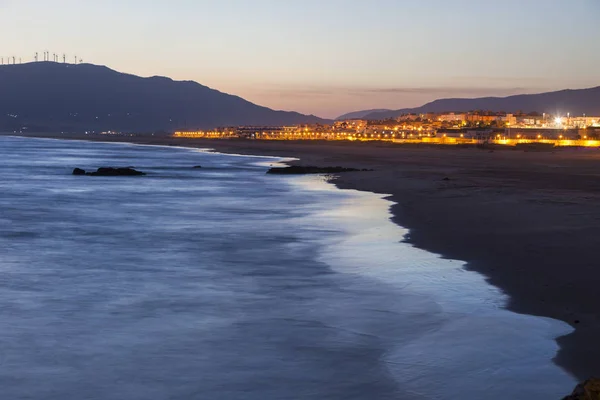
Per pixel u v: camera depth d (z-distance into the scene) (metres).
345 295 14.73
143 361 10.32
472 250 20.42
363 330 11.98
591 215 28.59
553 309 13.20
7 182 57.06
